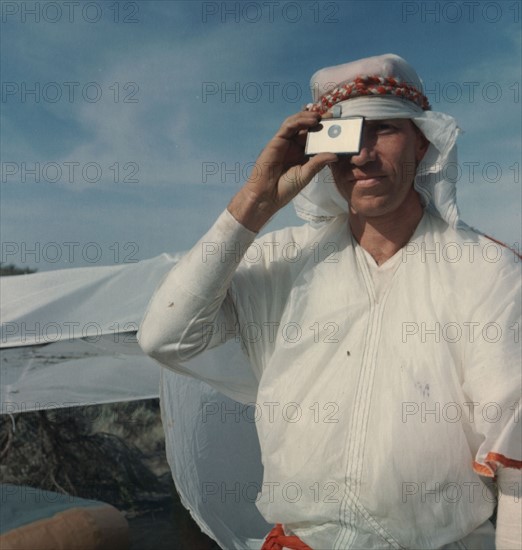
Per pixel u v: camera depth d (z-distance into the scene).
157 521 5.18
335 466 1.79
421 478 1.71
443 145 1.85
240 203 1.94
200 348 2.04
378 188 1.84
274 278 2.06
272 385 1.93
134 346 3.64
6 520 3.69
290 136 1.92
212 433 2.79
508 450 1.61
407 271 1.87
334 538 1.81
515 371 1.65
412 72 1.96
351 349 1.85
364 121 1.83
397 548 1.76
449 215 1.89
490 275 1.78
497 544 1.69
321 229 2.11
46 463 5.98
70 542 3.67
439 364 1.74
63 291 3.79
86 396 3.78
